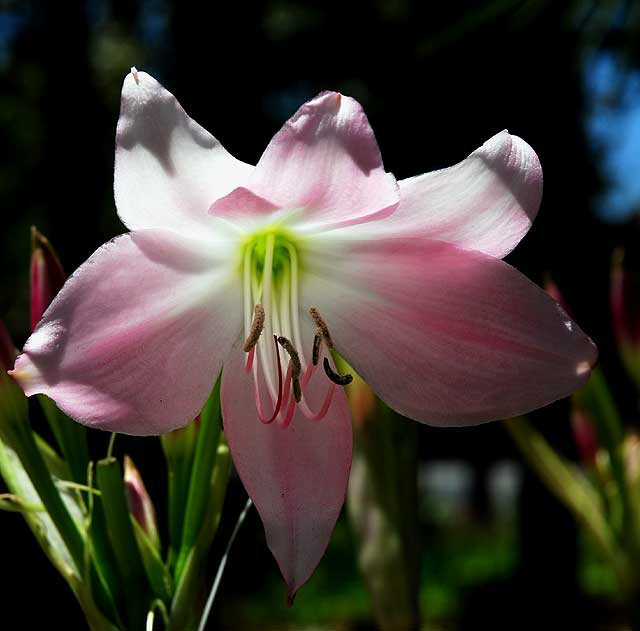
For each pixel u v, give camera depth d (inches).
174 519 11.6
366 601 56.1
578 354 10.8
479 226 10.9
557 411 31.3
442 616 52.8
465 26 27.7
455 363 11.3
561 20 28.4
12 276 54.2
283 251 11.8
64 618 29.8
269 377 11.5
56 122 49.7
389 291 11.5
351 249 11.5
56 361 10.2
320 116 10.3
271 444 11.3
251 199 10.7
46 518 11.6
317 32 47.1
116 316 10.5
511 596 44.5
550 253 43.6
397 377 11.5
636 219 46.3
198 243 11.3
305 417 11.4
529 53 33.4
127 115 10.4
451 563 69.6
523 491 43.8
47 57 50.7
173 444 11.7
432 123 41.4
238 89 49.1
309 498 11.1
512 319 11.0
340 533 65.9
